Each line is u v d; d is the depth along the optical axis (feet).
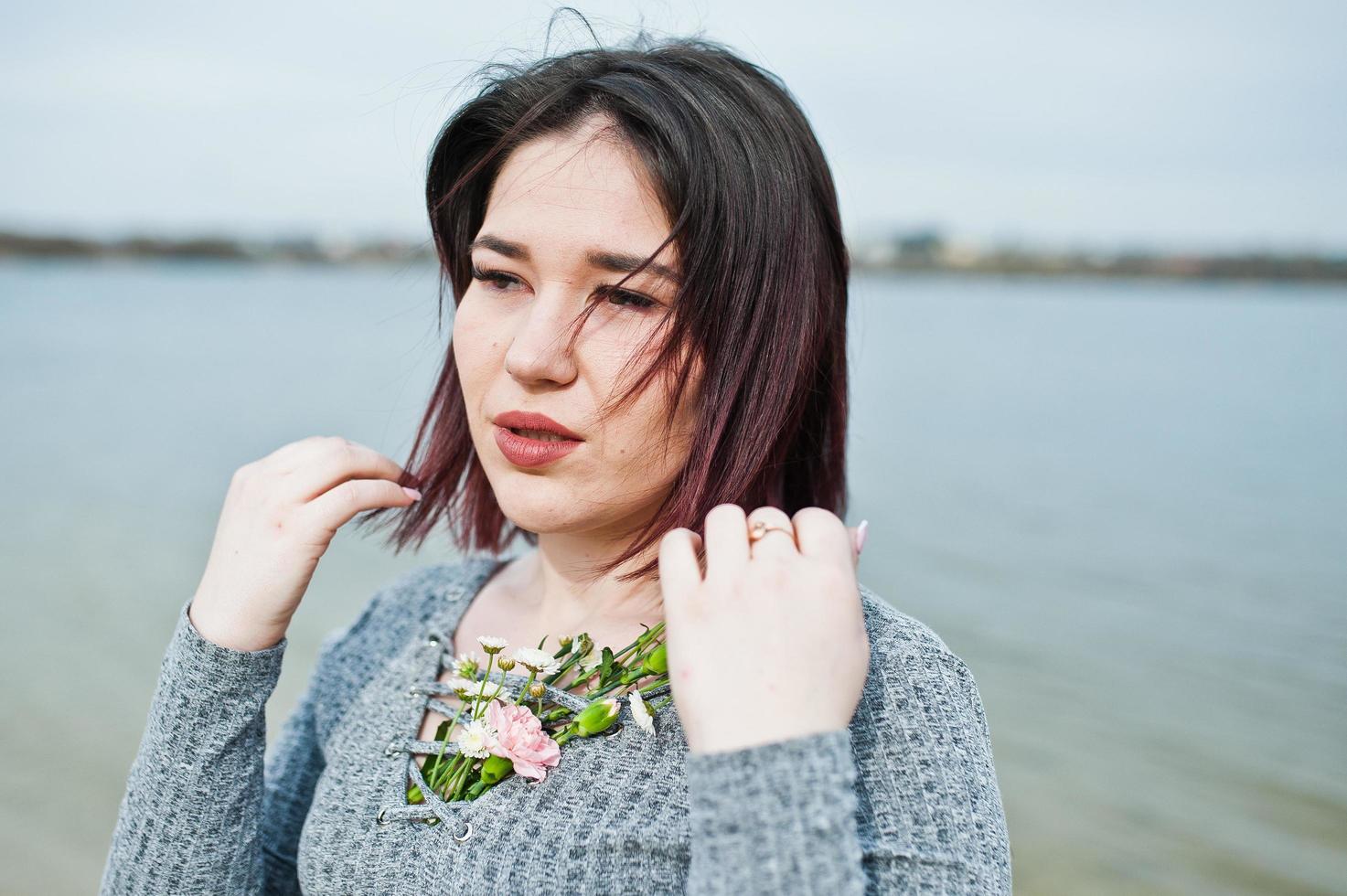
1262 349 86.89
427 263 5.30
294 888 4.84
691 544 3.41
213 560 4.33
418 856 3.90
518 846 3.68
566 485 3.95
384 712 4.45
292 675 17.04
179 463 36.40
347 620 19.61
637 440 3.91
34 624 20.10
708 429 3.97
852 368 7.43
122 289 151.53
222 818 4.24
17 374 57.36
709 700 3.12
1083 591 23.39
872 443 41.42
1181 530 28.58
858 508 30.81
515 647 4.56
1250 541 27.55
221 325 94.17
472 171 4.31
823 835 2.94
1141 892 12.75
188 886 4.18
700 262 3.81
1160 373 67.26
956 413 48.78
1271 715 17.12
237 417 44.45
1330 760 15.55
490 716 3.92
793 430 4.34
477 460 5.08
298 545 4.21
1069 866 13.35
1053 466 37.19
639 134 3.80
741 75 4.17
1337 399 54.19
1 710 16.14
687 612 3.27
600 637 4.34
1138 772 15.52
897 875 3.28
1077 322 125.08
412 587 5.22
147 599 21.79
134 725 15.88
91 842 12.79
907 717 3.61
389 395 45.85
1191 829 14.05
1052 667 19.17
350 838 4.11
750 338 3.95
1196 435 43.21
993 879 3.36
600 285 3.84
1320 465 37.11
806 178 4.14
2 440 39.68
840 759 3.04
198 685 4.20
